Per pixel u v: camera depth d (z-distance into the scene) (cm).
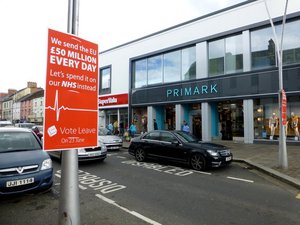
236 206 525
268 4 1463
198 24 1766
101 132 1573
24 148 659
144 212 491
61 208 279
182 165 996
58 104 264
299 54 1374
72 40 280
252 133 1523
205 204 538
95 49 306
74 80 280
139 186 681
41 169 584
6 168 541
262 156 1104
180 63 1892
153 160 1114
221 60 1672
